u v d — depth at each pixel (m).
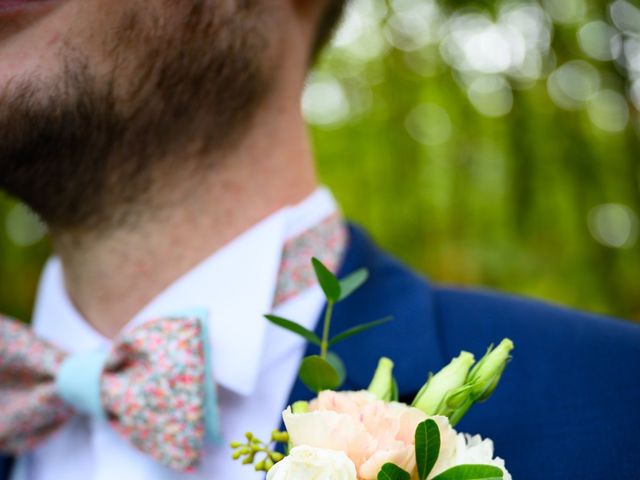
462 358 0.38
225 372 0.48
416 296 0.51
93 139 0.47
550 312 0.51
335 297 0.41
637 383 0.47
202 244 0.50
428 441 0.35
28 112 0.46
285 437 0.38
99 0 0.46
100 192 0.49
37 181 0.48
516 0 0.85
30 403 0.50
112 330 0.51
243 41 0.48
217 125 0.49
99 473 0.49
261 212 0.50
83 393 0.48
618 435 0.45
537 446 0.45
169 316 0.48
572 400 0.46
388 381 0.40
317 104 1.09
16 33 0.46
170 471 0.48
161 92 0.47
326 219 0.52
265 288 0.49
